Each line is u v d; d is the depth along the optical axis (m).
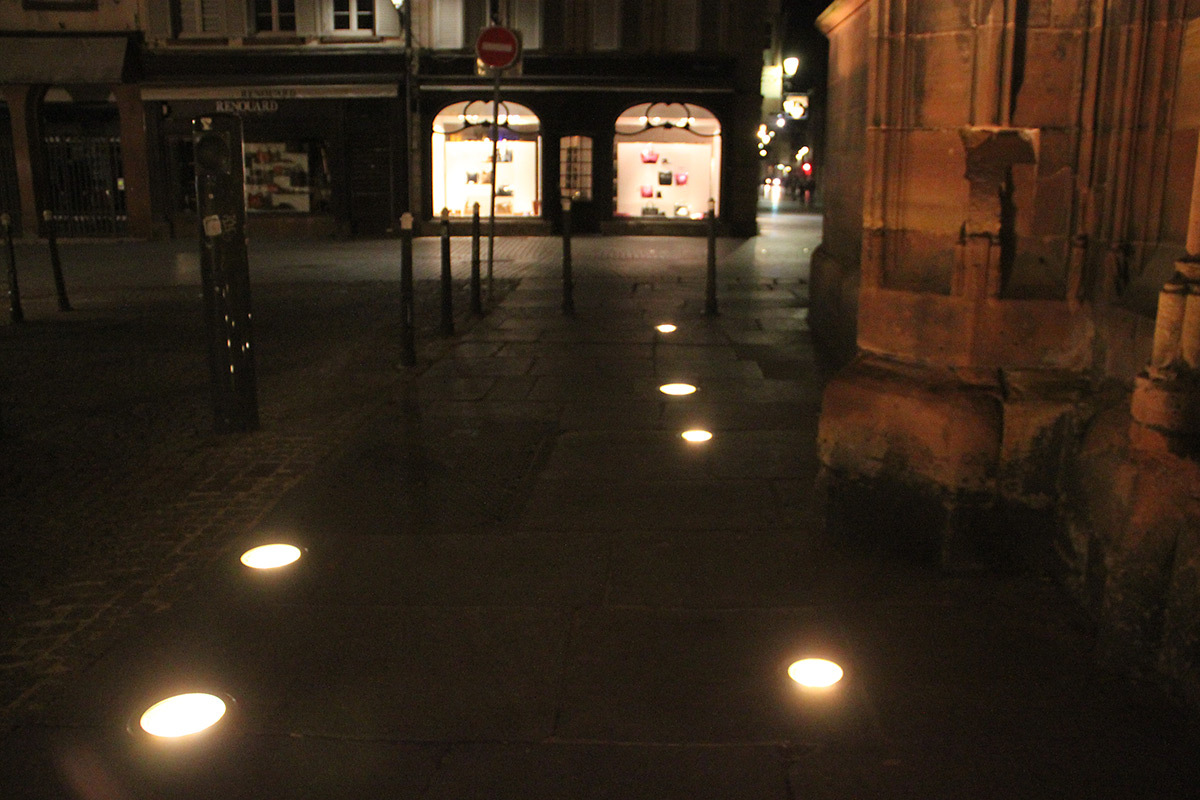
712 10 22.17
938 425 3.89
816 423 6.12
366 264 16.31
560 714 2.94
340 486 5.01
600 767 2.69
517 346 8.77
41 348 8.97
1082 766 2.69
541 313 10.66
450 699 3.03
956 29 3.91
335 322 10.29
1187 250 3.08
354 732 2.85
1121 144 3.69
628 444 5.71
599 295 12.11
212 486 5.09
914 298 4.10
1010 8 3.74
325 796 2.57
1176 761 2.71
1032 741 2.80
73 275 15.18
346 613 3.60
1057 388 3.86
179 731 2.86
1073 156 3.81
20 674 3.19
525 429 6.05
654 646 3.35
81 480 5.21
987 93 3.80
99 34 22.61
